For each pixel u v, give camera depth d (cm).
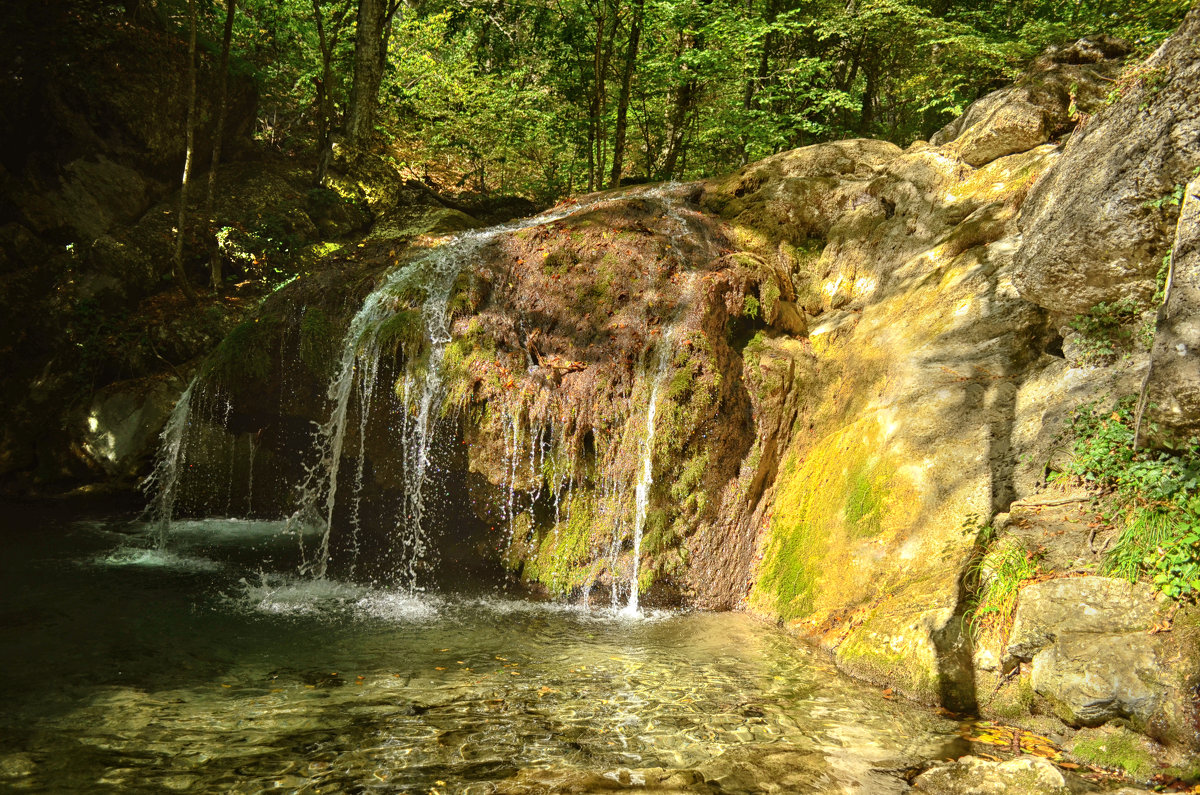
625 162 1831
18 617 573
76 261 1089
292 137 1658
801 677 491
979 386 574
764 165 870
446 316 728
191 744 387
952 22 1388
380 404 743
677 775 361
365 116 1429
